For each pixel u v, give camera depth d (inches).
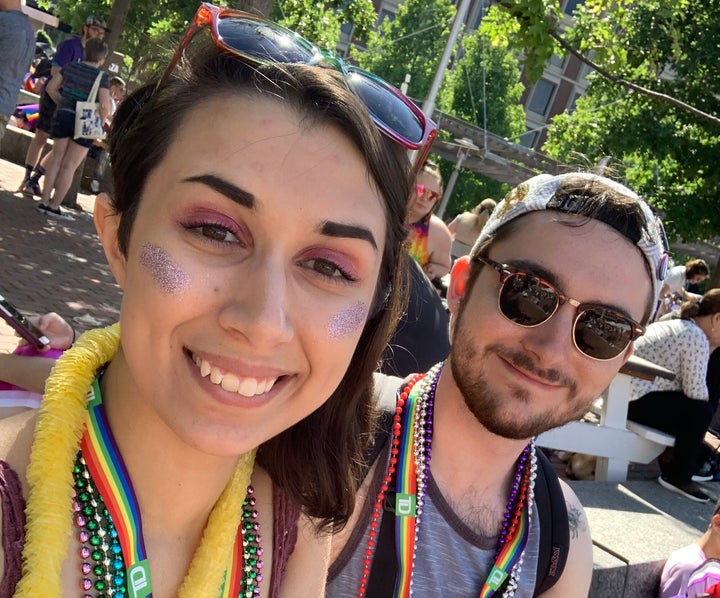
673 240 169.3
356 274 13.8
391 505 22.2
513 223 23.5
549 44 80.3
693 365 60.3
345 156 13.1
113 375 14.3
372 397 20.0
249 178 12.4
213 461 14.4
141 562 13.7
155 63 15.4
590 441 56.7
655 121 147.3
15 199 102.0
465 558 22.7
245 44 13.1
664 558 42.3
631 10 121.6
